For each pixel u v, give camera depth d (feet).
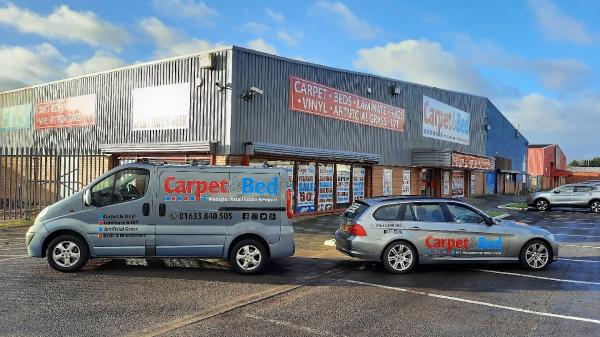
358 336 18.53
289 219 29.84
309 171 60.18
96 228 28.27
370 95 72.28
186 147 51.60
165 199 28.76
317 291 25.72
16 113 79.05
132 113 59.16
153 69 56.95
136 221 28.53
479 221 32.22
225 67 50.31
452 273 31.22
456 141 100.94
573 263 35.40
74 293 23.70
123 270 29.30
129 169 29.07
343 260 35.19
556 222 66.44
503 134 129.90
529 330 19.65
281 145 53.31
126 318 19.97
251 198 29.43
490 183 124.36
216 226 29.04
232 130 49.67
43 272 28.25
